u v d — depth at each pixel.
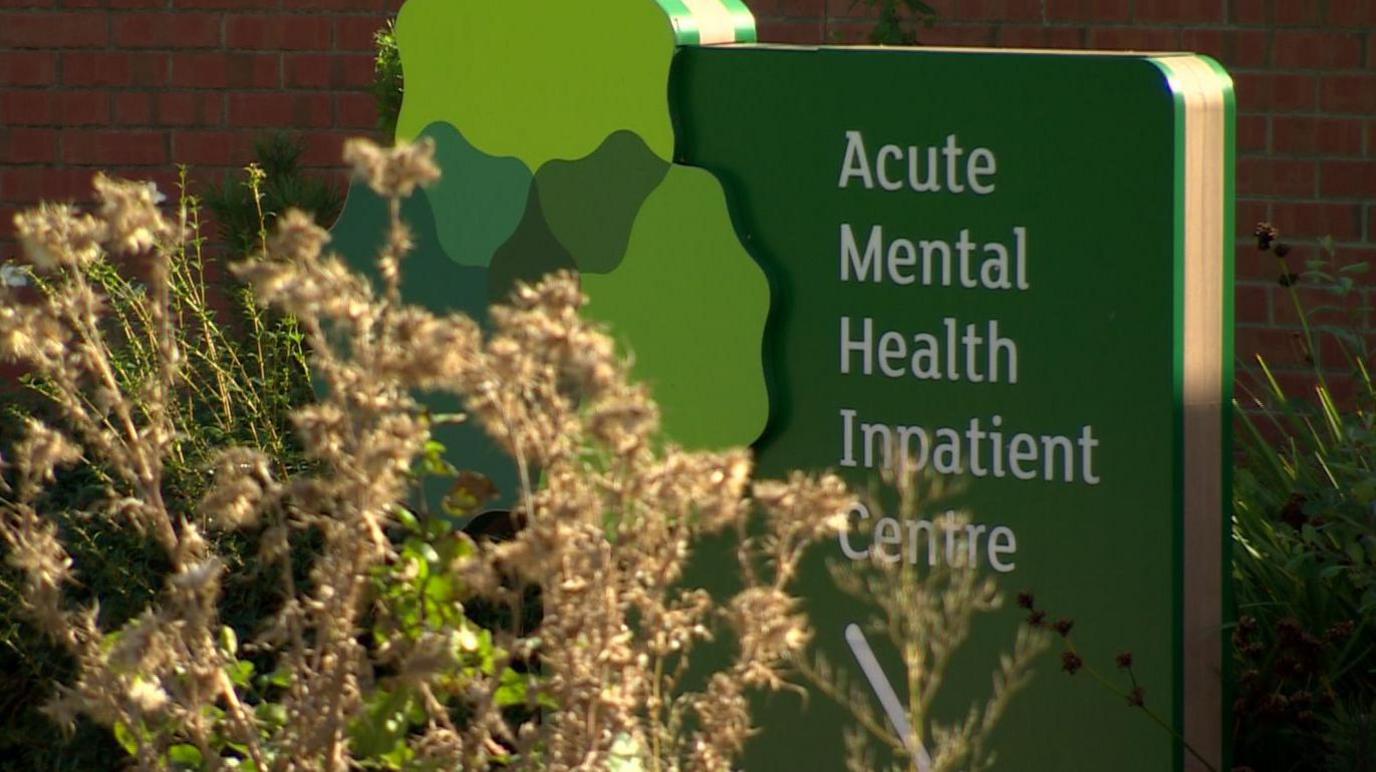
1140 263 13.39
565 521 9.23
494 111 15.80
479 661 10.38
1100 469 13.68
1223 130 13.55
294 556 16.73
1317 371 18.47
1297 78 23.83
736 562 15.09
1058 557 13.88
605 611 9.51
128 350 18.02
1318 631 15.59
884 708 14.59
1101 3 24.41
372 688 9.95
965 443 14.17
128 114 27.44
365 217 16.41
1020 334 13.88
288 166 23.62
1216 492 13.84
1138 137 13.30
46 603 10.04
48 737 16.78
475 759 9.79
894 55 14.17
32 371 20.08
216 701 11.25
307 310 9.51
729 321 14.88
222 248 26.56
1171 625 13.53
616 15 15.19
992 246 13.91
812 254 14.66
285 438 17.91
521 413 9.64
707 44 15.30
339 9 26.80
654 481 9.56
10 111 27.67
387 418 9.52
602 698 9.41
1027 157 13.72
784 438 14.88
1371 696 15.37
